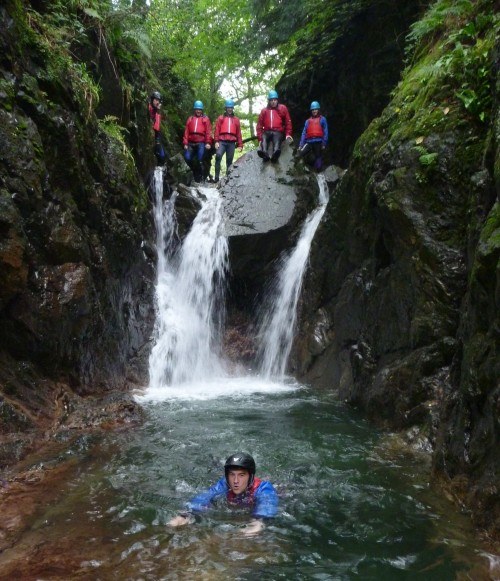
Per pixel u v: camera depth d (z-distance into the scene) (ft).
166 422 22.71
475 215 18.04
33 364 21.85
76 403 22.50
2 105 20.88
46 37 24.97
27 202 21.24
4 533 12.37
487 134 19.56
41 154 22.17
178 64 67.92
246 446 19.40
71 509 13.78
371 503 14.20
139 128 36.47
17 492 14.80
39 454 17.87
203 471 16.89
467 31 22.22
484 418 13.53
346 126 53.62
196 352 36.27
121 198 29.53
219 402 27.20
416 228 21.17
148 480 16.01
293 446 19.40
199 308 38.04
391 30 45.91
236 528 12.70
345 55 51.37
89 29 31.07
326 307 32.45
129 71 36.68
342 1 46.37
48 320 21.90
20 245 20.06
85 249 24.57
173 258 39.29
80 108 25.81
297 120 59.57
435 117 22.08
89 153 26.71
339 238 30.27
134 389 29.86
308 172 41.93
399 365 21.38
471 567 10.89
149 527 12.80
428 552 11.55
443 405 18.21
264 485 14.20
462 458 14.19
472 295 14.94
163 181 39.65
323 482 15.84
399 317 22.68
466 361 14.73
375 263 25.43
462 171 20.59
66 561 11.14
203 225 39.22
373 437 20.42
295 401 27.12
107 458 17.88
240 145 48.16
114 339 28.63
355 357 25.68
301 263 36.35
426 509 13.70
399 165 22.67
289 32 50.80
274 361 36.24
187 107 61.05
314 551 11.66
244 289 40.40
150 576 10.59
